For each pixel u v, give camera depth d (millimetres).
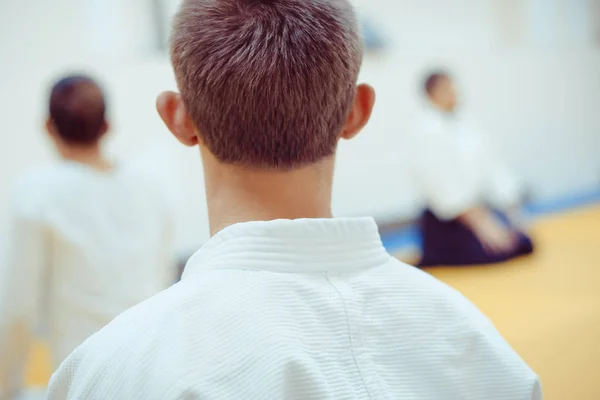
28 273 1678
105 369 609
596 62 9062
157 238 1854
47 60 4660
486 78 7582
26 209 1665
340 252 707
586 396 2740
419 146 5066
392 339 695
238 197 718
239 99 685
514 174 7953
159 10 5375
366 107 797
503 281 4664
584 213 7324
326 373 630
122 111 4988
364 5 6641
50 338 1759
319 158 724
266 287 651
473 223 5164
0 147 4422
